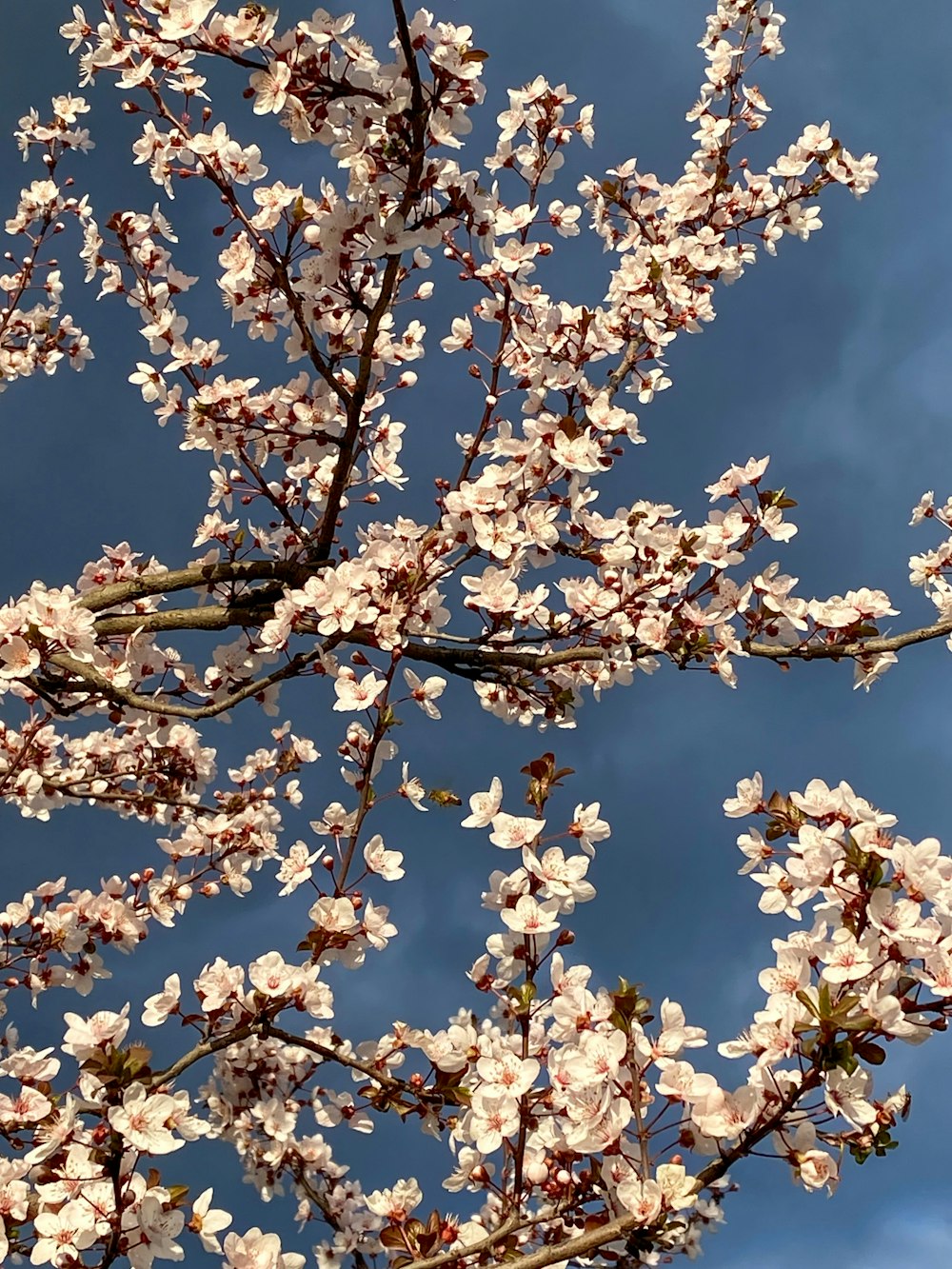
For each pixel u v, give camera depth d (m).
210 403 4.32
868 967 2.21
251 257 3.86
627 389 5.32
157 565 5.45
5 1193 2.53
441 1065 3.14
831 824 2.41
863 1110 2.23
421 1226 3.01
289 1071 5.51
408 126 3.56
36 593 3.34
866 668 4.48
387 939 3.29
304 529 4.80
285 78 3.35
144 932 4.62
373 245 3.73
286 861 3.76
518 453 4.04
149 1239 2.39
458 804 3.70
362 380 4.06
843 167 5.62
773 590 4.35
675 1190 2.24
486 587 3.92
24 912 4.54
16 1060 3.12
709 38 6.00
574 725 4.95
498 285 4.62
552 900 2.86
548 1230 3.19
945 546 5.12
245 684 5.09
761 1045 2.35
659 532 4.46
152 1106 2.34
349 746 3.88
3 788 4.50
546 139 4.70
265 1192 5.25
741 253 5.75
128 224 4.46
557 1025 2.58
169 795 5.42
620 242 5.99
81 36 3.84
